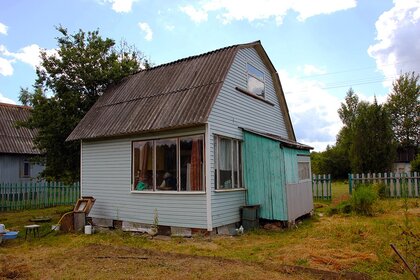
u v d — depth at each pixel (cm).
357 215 1324
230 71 1201
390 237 858
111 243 991
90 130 1295
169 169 1109
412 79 4475
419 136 4397
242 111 1259
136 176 1191
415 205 1496
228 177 1134
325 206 1722
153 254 820
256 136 1198
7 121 2578
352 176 1923
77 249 896
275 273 639
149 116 1143
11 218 1578
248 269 666
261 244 912
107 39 1722
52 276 667
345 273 608
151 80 1373
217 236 1024
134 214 1185
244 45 1280
